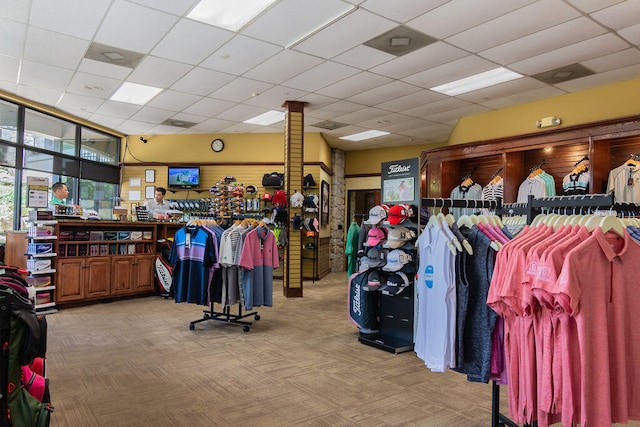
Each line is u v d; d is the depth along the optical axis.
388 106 7.70
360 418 2.78
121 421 2.69
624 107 6.12
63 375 3.49
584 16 4.26
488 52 5.20
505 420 2.41
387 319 4.63
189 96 7.21
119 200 8.71
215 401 3.02
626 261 1.83
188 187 9.84
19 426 1.70
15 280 2.08
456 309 2.42
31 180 5.74
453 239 2.43
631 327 1.82
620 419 1.78
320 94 7.04
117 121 9.00
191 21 4.52
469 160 8.17
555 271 1.75
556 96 6.93
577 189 6.01
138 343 4.46
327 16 4.35
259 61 5.60
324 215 10.63
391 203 4.68
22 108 7.45
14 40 5.04
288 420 2.73
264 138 10.04
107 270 6.50
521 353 1.96
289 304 6.83
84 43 5.10
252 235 4.89
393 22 4.45
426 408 2.95
